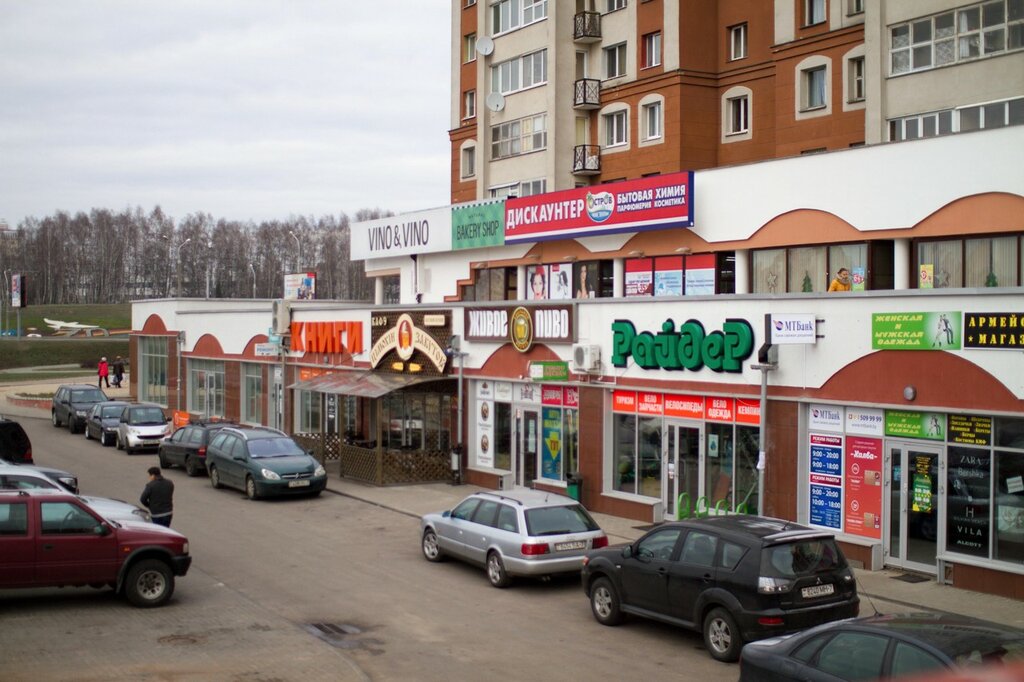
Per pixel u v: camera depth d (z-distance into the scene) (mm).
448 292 36250
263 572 16984
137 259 143125
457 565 17672
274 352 35938
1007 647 7559
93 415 38125
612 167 39000
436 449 27750
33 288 137875
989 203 19188
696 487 19969
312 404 35156
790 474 17906
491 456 26141
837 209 22016
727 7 36219
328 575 16781
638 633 13336
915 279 20703
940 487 15680
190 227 141750
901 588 15180
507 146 42688
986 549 15047
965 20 25953
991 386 14852
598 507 22172
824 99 31406
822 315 17281
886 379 16297
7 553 13602
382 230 39281
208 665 11625
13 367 82125
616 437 22109
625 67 38688
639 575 13156
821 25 31312
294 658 11945
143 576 14469
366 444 30281
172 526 21203
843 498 17203
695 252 25703
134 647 12375
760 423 18047
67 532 13992
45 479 18953
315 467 25109
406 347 28641
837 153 22047
